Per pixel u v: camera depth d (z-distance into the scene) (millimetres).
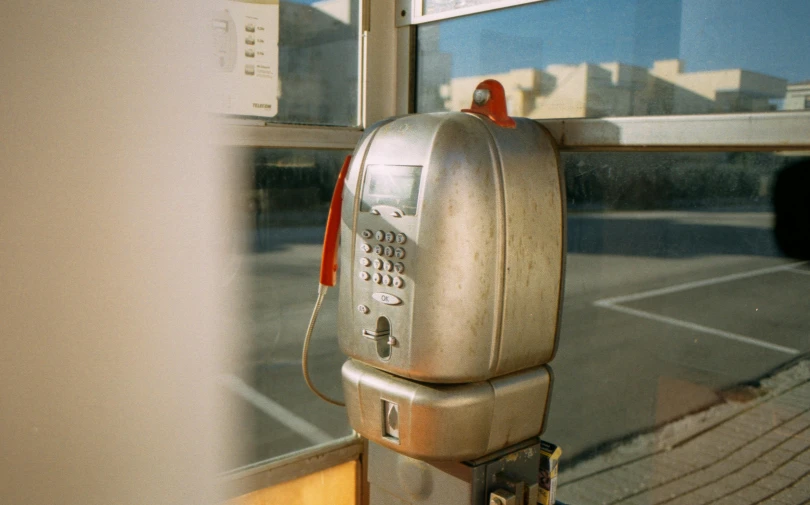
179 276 1732
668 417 1775
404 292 1438
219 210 1828
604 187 1805
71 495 1608
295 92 1851
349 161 1633
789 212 1508
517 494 1565
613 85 1668
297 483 1904
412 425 1477
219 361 1895
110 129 1580
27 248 1500
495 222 1404
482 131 1421
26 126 1474
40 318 1529
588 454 1963
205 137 1702
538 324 1527
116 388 1650
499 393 1496
